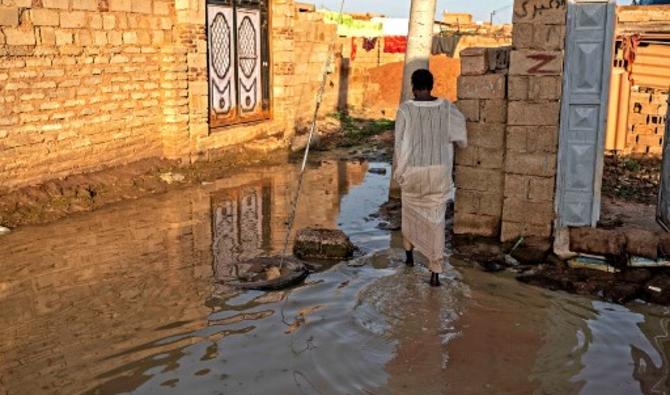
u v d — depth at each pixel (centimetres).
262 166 1162
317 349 477
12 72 793
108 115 949
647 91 1112
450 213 830
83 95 902
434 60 2200
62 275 606
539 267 644
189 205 873
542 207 664
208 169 1091
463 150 705
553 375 445
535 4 631
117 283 591
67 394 413
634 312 549
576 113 638
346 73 1884
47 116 847
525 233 677
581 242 642
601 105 629
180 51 1052
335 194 960
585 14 619
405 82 866
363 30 2511
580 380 439
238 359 460
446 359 466
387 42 2309
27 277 598
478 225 714
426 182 588
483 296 579
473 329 515
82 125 905
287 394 416
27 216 770
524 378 441
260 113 1366
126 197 895
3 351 464
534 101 648
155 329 503
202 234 745
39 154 840
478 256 674
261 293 578
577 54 628
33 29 817
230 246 704
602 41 618
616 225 720
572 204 653
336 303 560
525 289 595
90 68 908
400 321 527
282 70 1384
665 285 588
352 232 768
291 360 460
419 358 466
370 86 2078
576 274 623
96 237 721
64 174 882
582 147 641
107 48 934
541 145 654
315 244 677
